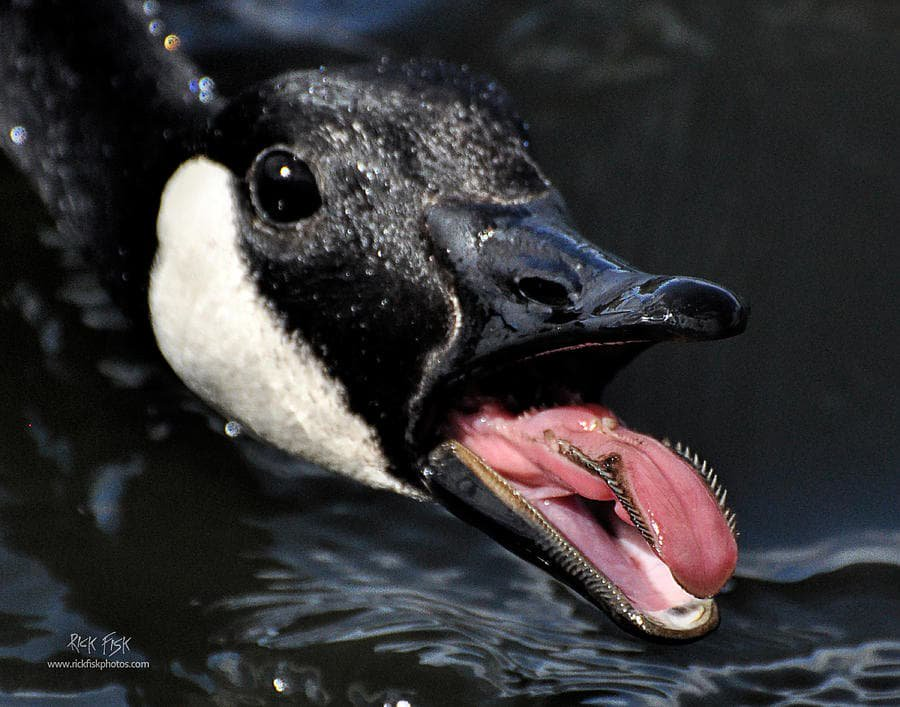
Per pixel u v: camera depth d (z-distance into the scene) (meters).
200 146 7.23
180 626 6.72
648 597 5.81
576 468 6.07
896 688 6.45
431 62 7.05
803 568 7.12
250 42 10.77
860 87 10.52
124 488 7.55
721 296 5.51
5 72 9.16
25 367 8.28
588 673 6.54
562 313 5.90
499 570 7.20
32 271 8.98
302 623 6.77
